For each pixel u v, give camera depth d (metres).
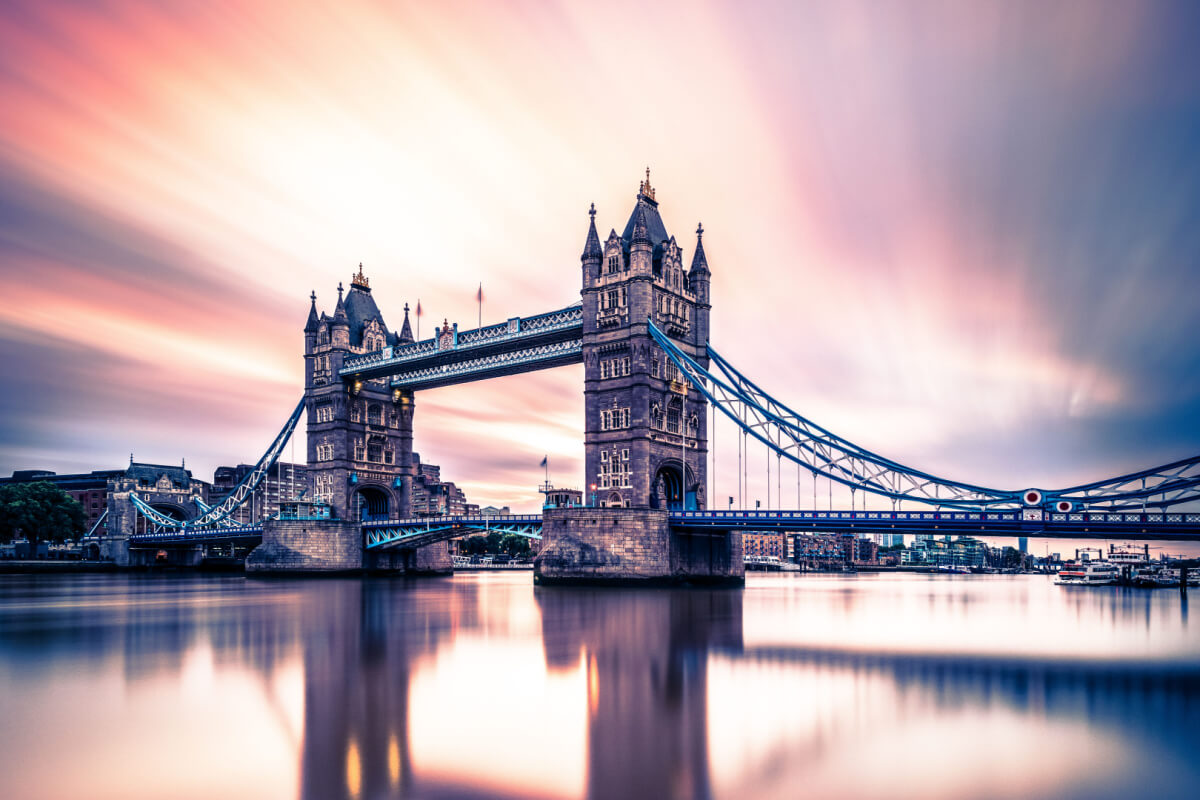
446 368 135.38
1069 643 50.03
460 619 60.69
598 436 107.44
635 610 68.62
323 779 22.61
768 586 134.25
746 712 29.53
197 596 90.75
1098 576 172.50
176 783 22.38
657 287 108.25
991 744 25.89
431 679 35.47
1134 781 22.66
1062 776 23.03
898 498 87.31
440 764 23.80
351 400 146.25
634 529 98.50
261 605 76.00
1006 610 80.69
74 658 41.81
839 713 29.52
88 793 21.67
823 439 95.75
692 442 111.88
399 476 152.50
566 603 76.12
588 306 110.25
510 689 33.28
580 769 23.36
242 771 23.28
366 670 37.75
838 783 22.34
